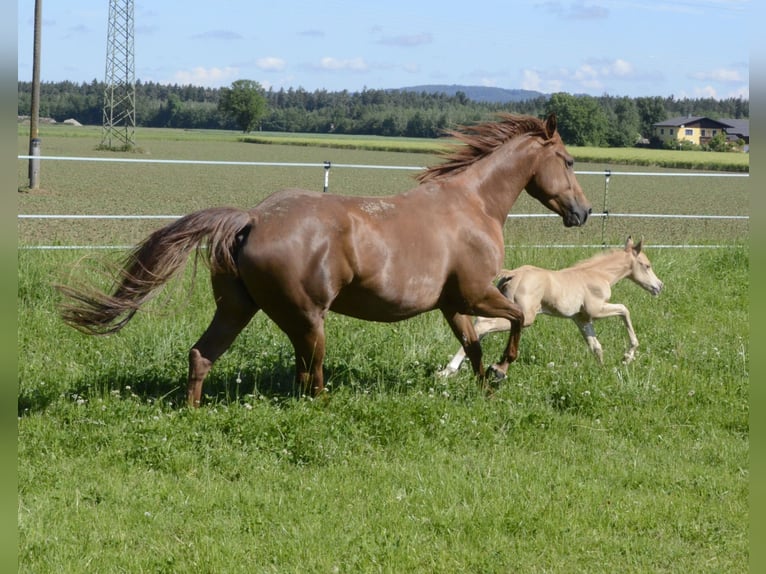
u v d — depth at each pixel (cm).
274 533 514
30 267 1066
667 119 10388
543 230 2091
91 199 3002
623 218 2688
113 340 884
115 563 471
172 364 804
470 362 876
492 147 799
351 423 672
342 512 543
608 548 518
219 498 554
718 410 777
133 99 8412
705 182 4953
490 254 757
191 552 485
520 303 876
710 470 646
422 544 506
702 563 506
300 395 720
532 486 594
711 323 1098
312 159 6075
